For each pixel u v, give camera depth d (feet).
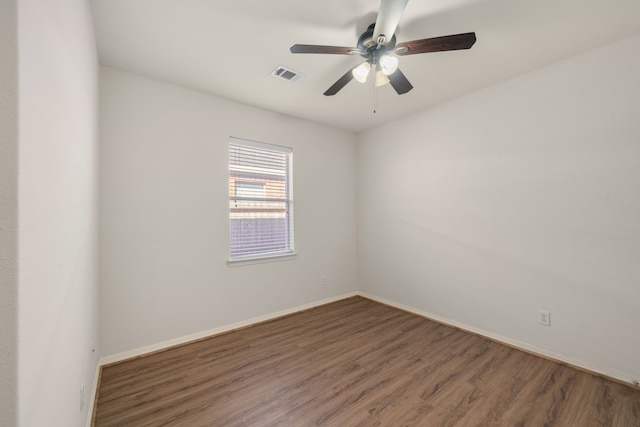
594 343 6.83
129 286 7.69
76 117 3.82
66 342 3.16
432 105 10.38
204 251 9.04
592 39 6.43
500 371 6.94
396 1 4.27
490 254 8.84
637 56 6.22
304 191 11.84
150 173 8.07
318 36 6.30
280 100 9.78
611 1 5.29
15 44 1.67
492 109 8.73
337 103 10.11
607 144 6.63
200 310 8.93
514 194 8.26
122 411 5.51
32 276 1.92
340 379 6.63
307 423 5.21
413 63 7.45
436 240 10.43
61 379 2.90
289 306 11.25
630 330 6.35
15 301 1.66
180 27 5.94
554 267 7.49
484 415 5.40
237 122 9.84
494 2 5.31
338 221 13.07
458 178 9.70
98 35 6.15
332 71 7.80
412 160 11.27
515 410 5.54
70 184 3.39
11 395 1.63
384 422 5.22
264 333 9.30
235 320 9.70
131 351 7.67
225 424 5.18
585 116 6.93
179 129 8.59
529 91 7.91
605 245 6.68
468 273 9.43
